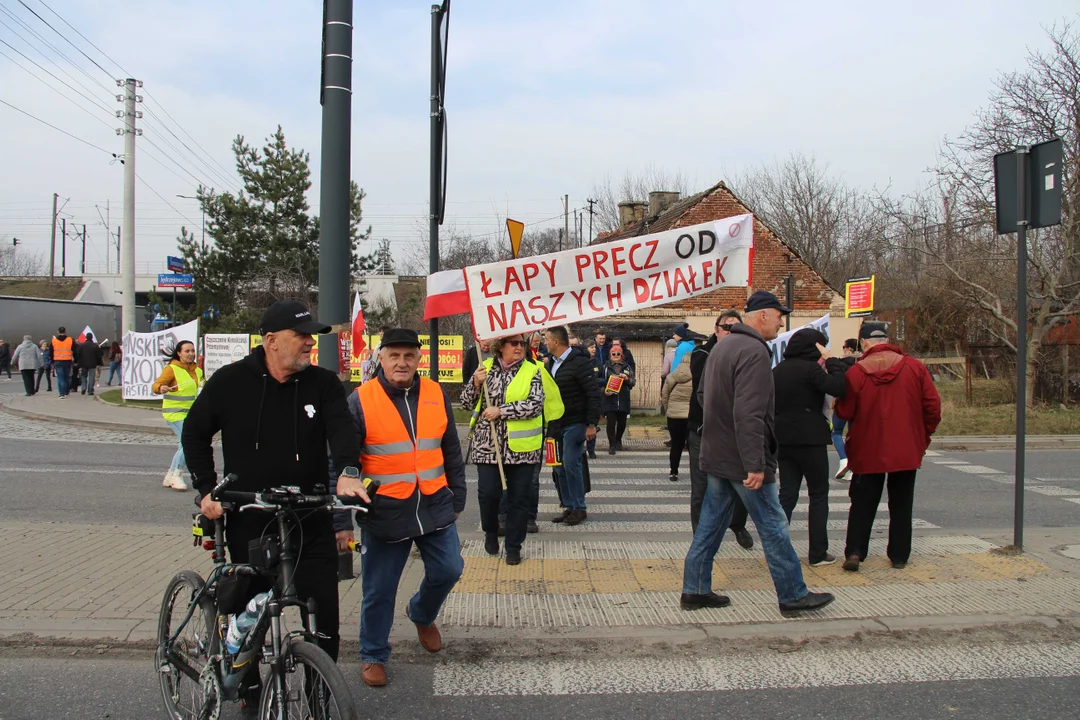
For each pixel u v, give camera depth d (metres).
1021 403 6.36
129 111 22.33
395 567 4.00
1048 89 18.39
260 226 26.75
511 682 4.10
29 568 5.62
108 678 4.09
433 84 6.87
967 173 19.33
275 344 3.29
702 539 5.00
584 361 7.63
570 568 5.94
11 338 34.59
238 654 3.17
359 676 4.16
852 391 5.77
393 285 43.53
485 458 6.23
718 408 4.89
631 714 3.77
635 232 26.19
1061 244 19.78
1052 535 6.96
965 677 4.16
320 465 3.41
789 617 4.86
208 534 3.34
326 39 5.81
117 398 21.05
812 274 22.08
